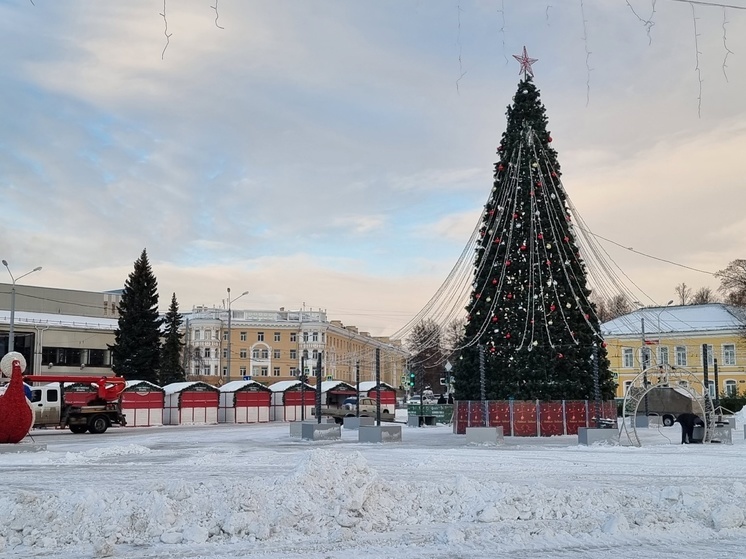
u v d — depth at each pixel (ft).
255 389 203.62
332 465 44.68
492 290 123.54
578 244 123.75
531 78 126.41
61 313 296.92
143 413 177.68
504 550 33.47
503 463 73.46
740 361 236.02
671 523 38.42
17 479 60.34
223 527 36.37
